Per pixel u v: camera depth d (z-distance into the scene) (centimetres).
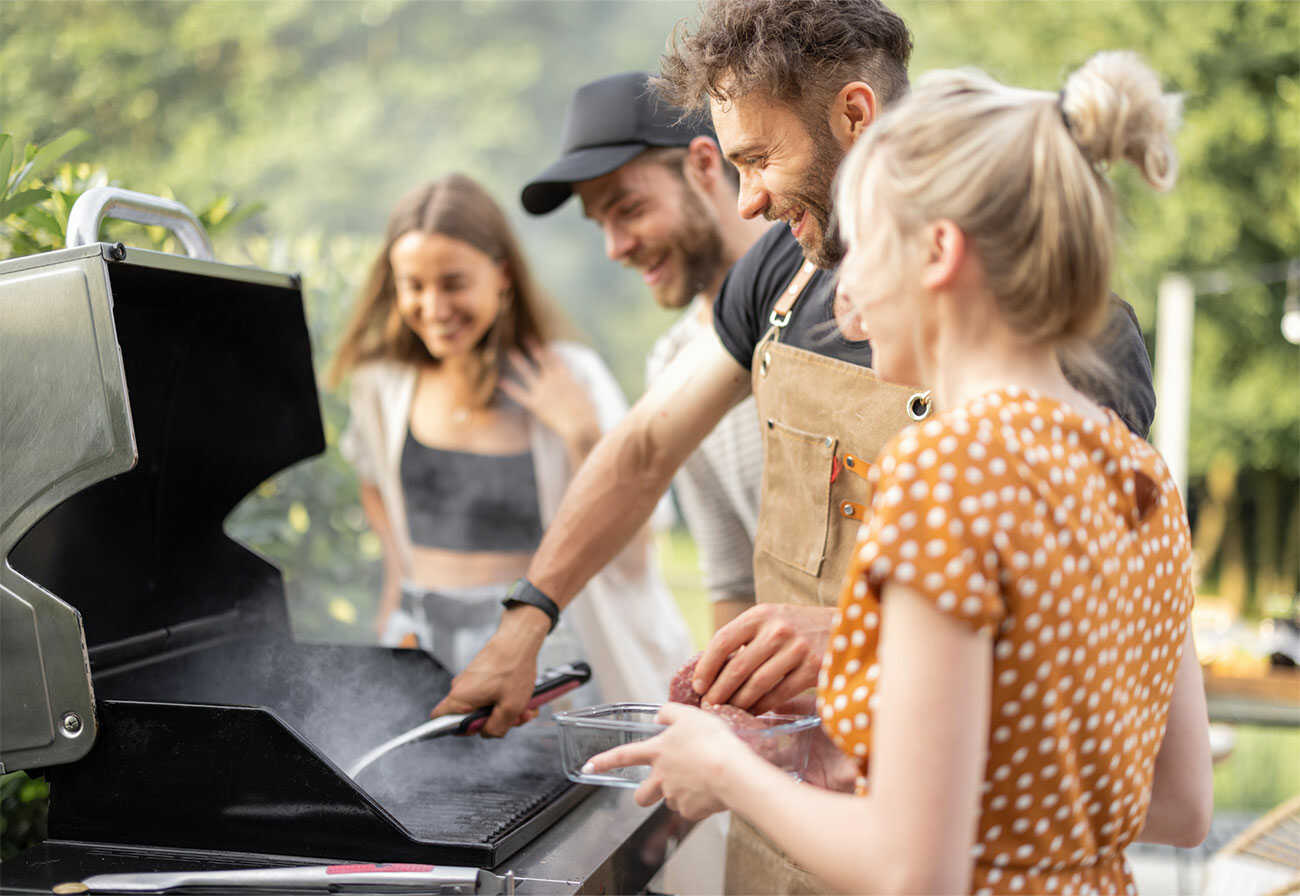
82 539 126
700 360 148
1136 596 83
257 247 311
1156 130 77
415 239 235
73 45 988
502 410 246
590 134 199
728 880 143
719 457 198
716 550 211
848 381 124
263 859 103
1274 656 324
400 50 1053
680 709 93
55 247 148
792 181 116
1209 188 877
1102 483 81
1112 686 81
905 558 73
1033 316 76
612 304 1104
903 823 72
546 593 142
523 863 106
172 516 141
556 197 213
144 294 125
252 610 151
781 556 133
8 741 105
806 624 110
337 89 1035
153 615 138
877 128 80
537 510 245
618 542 148
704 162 196
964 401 78
